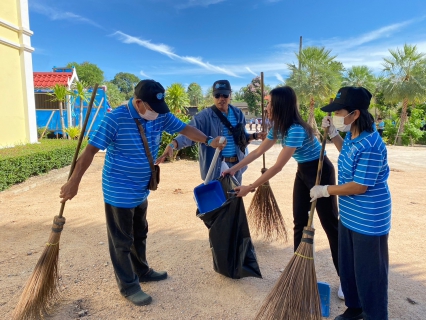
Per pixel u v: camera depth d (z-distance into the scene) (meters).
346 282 2.47
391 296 2.93
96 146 2.54
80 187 7.32
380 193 2.18
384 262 2.24
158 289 3.09
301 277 2.26
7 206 5.79
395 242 4.19
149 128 2.79
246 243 3.09
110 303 2.85
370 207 2.18
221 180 3.27
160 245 4.11
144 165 2.77
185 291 3.05
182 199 6.34
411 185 7.60
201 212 3.11
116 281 3.10
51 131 16.36
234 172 3.23
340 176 2.34
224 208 3.02
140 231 3.09
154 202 6.12
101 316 2.67
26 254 3.80
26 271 3.39
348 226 2.30
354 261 2.29
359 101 2.14
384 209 2.18
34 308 2.57
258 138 3.92
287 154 2.81
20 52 9.78
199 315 2.69
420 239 4.28
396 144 20.38
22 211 5.50
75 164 2.69
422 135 20.56
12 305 2.79
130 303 2.86
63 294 2.97
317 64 18.59
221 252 3.10
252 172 9.41
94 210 5.56
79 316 2.66
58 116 16.50
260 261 3.67
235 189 2.95
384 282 2.25
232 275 3.15
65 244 4.10
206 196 3.23
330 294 2.97
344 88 2.24
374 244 2.18
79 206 5.81
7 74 9.27
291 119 2.83
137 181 2.76
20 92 9.85
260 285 3.16
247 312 2.73
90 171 9.19
